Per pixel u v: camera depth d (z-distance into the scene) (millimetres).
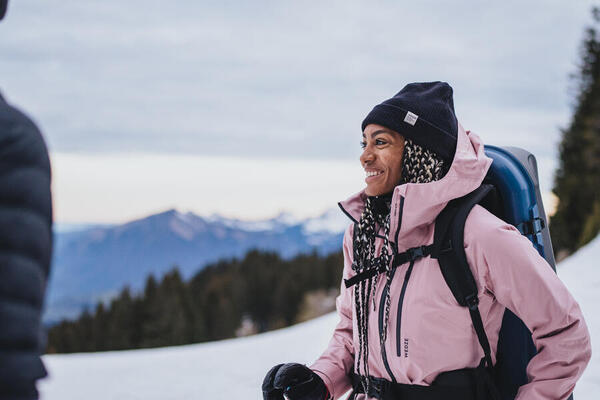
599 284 6945
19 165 643
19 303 623
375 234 1610
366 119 1617
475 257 1443
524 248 1416
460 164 1460
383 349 1520
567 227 26625
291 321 89625
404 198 1458
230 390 4469
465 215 1462
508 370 1571
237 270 98125
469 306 1434
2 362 609
